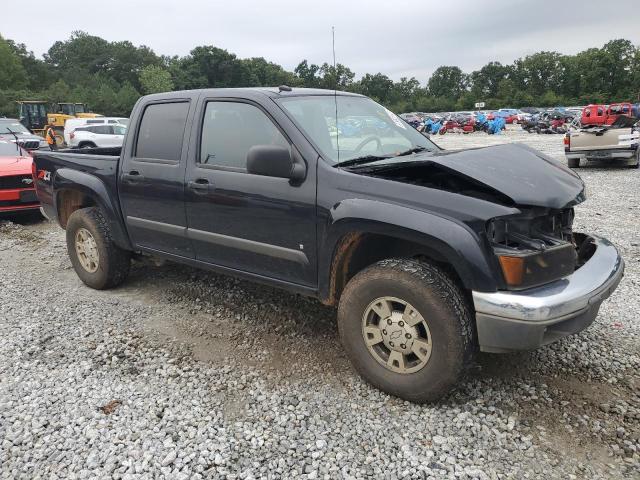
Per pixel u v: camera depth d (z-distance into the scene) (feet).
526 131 127.95
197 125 13.75
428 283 9.82
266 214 12.12
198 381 11.67
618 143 46.09
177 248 14.69
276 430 9.87
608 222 25.62
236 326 14.55
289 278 12.30
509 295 9.27
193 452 9.27
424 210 9.84
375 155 12.72
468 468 8.75
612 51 346.95
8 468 8.96
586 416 10.07
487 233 9.52
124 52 419.33
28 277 19.25
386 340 10.54
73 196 18.35
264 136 12.42
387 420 10.08
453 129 132.26
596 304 10.05
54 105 108.78
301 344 13.38
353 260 11.61
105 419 10.27
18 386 11.51
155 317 15.26
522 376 11.51
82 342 13.69
